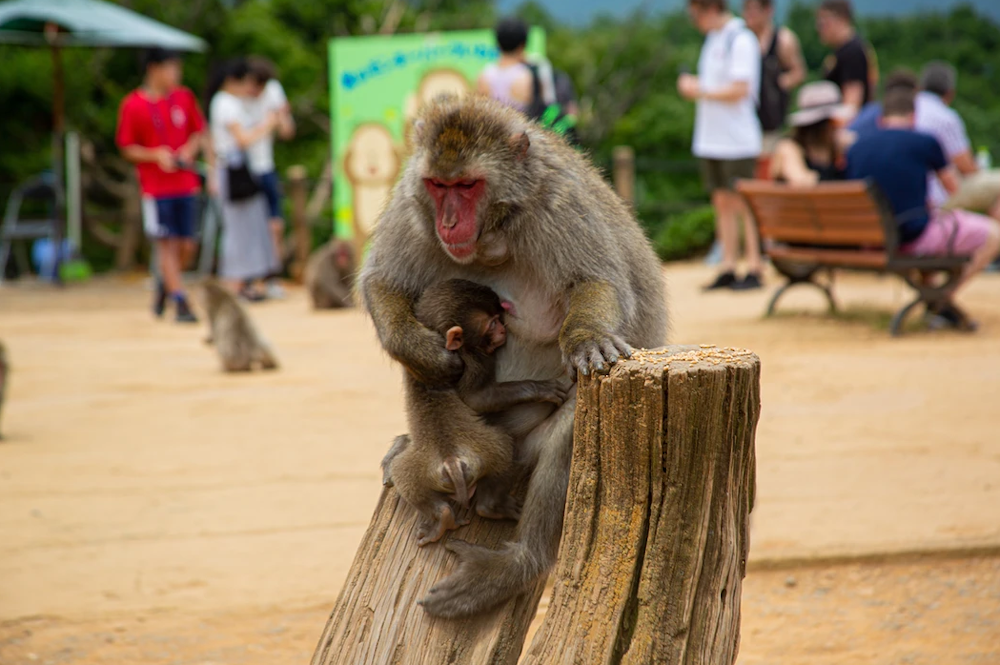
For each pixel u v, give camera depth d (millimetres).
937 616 4617
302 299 16359
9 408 8648
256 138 14469
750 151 12477
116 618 4719
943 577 4992
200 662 4332
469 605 3191
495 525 3406
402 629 3273
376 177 15820
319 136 27172
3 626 4648
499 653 3199
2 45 23297
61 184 18391
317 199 24812
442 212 3666
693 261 18516
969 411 7414
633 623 2791
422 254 3854
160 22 24875
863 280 14320
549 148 3787
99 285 18969
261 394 8977
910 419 7281
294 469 6742
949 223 10008
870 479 6141
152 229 13031
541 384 3490
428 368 3521
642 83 31391
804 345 9719
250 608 4809
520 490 3508
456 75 15602
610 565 2818
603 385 2809
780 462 6492
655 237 20562
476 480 3305
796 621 4621
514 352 3791
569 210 3682
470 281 3764
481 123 3654
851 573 5070
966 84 31938
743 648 4383
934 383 8203
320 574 5145
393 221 3859
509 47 10078
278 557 5359
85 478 6656
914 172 10000
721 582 2756
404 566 3350
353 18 28500
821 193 10031
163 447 7340
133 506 6121
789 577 5039
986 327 10398
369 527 3482
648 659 2752
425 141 3684
